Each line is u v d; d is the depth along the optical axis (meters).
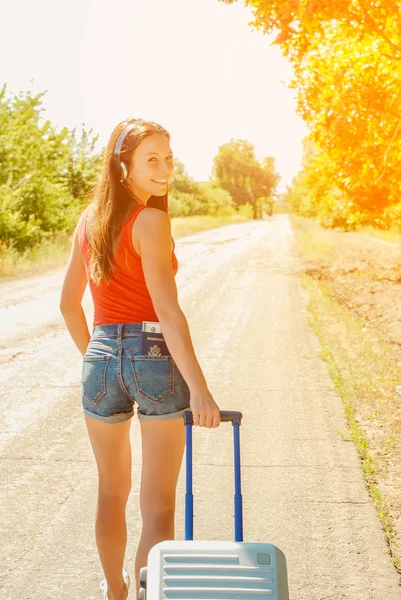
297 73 17.39
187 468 2.38
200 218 72.25
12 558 3.77
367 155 17.52
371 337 10.41
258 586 1.97
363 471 5.06
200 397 2.33
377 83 16.88
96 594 3.42
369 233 43.69
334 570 3.66
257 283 17.50
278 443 5.71
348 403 6.76
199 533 4.09
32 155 23.11
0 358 8.89
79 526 4.18
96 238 2.52
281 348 9.63
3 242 20.89
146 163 2.52
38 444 5.67
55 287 15.78
